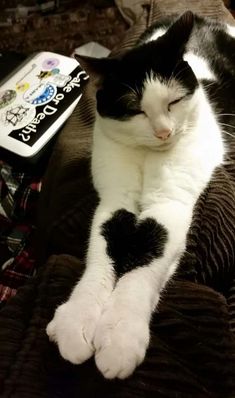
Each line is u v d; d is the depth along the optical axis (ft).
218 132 1.22
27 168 1.52
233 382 0.78
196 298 0.90
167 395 0.74
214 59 1.44
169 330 0.84
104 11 2.55
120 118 1.08
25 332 0.82
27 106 1.57
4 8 2.61
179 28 1.08
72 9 2.60
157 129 1.05
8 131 1.52
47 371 0.76
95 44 2.35
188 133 1.12
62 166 1.23
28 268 1.49
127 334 0.80
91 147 1.23
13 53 1.83
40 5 2.60
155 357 0.79
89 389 0.74
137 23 1.77
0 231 1.60
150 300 0.89
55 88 1.61
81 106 1.40
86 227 1.08
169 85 1.05
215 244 1.03
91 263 0.97
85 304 0.88
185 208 1.04
